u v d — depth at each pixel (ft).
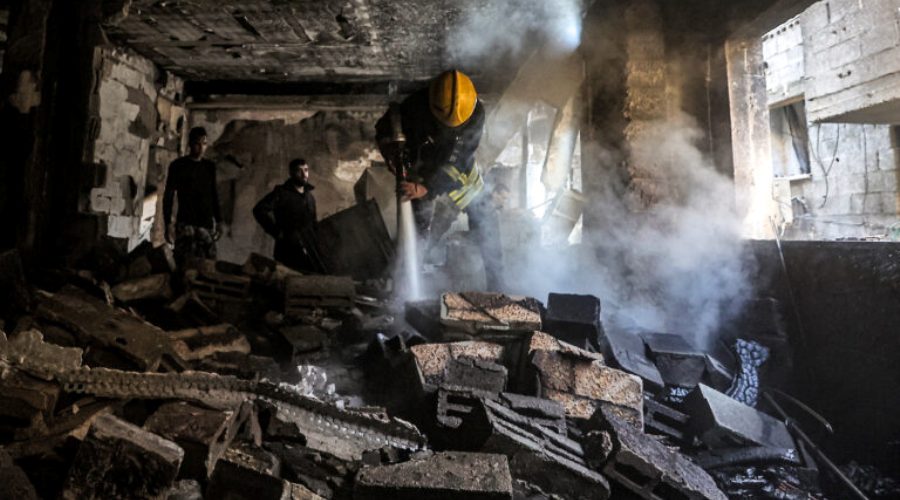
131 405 5.59
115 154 18.70
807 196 29.73
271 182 26.13
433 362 8.02
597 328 9.14
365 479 5.02
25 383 5.11
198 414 5.07
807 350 9.98
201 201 15.26
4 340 5.38
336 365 9.48
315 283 10.72
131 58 19.89
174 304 9.98
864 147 26.35
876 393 8.54
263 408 5.79
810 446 8.24
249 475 4.66
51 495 4.35
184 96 24.63
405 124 12.35
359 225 14.33
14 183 13.65
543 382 7.80
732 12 11.83
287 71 23.07
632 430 6.86
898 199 24.90
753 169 12.26
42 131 13.98
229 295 10.68
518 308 8.93
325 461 5.55
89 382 5.39
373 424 6.22
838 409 9.25
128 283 9.97
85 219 15.05
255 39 18.97
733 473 7.63
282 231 14.94
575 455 6.33
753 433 7.96
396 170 12.30
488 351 8.47
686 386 9.36
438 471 5.22
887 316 8.41
